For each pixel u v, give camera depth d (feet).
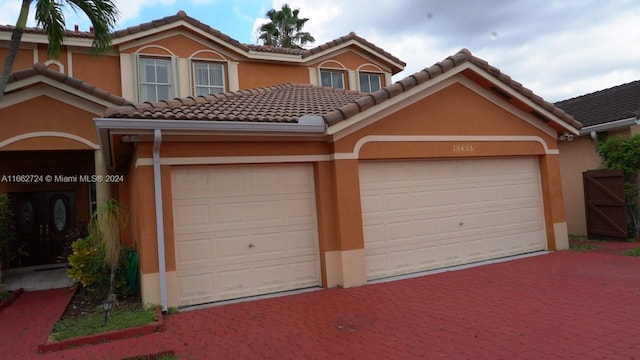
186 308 24.13
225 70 45.98
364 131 28.76
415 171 31.24
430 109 31.32
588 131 43.37
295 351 17.22
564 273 28.09
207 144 25.17
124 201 33.12
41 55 39.34
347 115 26.78
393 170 30.45
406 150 30.17
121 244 28.91
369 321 20.45
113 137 23.47
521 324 18.95
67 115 31.55
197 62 44.83
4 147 30.35
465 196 33.12
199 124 23.30
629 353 15.40
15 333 21.70
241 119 24.44
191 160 24.71
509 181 35.27
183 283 24.54
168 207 24.08
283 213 27.37
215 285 25.29
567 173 47.16
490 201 34.19
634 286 24.17
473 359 15.61
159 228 23.49
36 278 36.60
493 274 28.78
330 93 39.42
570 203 46.83
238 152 25.88
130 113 22.36
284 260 27.17
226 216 25.90
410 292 25.35
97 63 40.81
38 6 26.71
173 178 24.80
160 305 23.39
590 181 42.22
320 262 27.96
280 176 27.53
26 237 42.93
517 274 28.45
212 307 24.14
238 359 16.70
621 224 39.47
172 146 24.36
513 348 16.39
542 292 23.89
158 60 42.96
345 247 27.50
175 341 18.92
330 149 28.19
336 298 24.77
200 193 25.39
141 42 42.06
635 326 17.95
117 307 24.44
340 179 27.73
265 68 47.91
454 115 32.32
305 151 27.66
